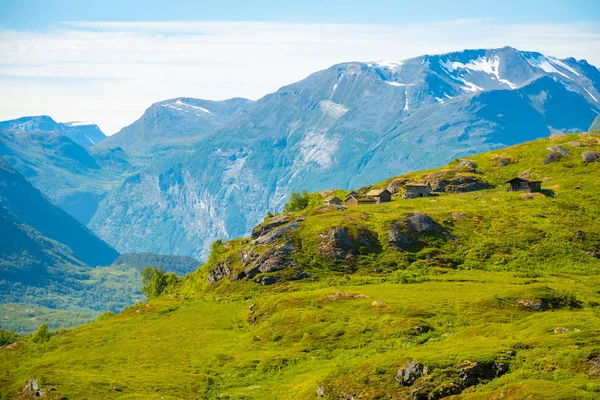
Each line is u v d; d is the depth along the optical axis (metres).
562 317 138.88
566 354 113.38
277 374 151.75
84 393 141.62
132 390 145.12
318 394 127.88
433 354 122.38
